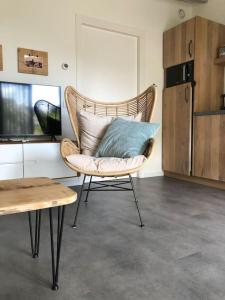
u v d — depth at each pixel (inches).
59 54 118.0
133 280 43.2
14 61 108.6
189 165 127.0
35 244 51.8
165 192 106.5
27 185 43.4
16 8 108.1
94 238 60.6
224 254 52.6
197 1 144.9
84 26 124.7
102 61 130.4
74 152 80.0
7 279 43.6
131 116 91.3
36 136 110.9
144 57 139.3
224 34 133.6
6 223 71.0
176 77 136.3
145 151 75.4
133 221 72.2
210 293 39.6
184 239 60.0
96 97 129.4
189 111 126.8
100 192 107.2
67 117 120.8
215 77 131.9
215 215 77.4
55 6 116.1
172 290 40.4
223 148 110.6
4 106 102.7
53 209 83.4
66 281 42.9
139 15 137.3
